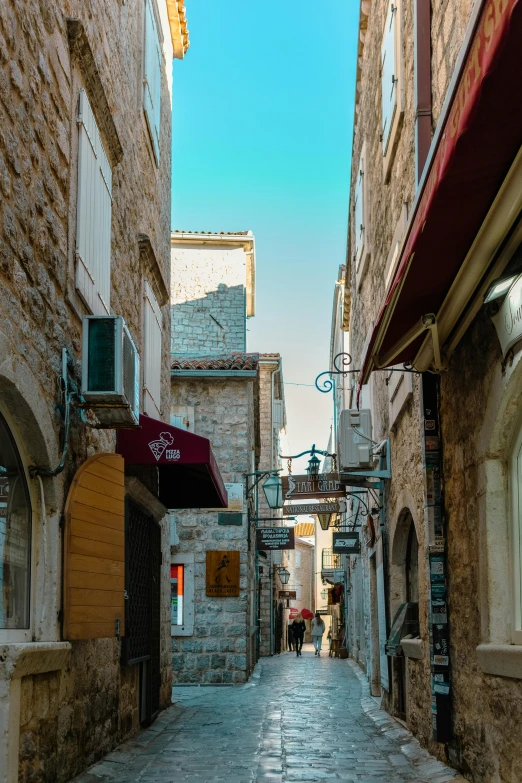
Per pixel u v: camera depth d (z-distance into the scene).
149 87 10.65
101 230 7.29
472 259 4.86
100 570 6.26
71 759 5.90
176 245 23.67
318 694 14.25
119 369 6.00
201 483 10.84
